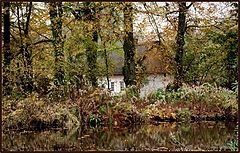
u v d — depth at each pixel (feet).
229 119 57.62
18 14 55.42
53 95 53.52
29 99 48.57
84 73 61.21
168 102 61.82
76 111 52.42
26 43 54.39
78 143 39.29
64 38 60.39
